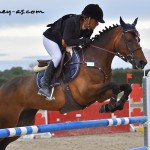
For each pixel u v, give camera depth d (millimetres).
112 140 15078
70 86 9438
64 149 13352
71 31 9367
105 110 9320
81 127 8391
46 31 9875
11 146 13883
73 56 9547
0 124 10422
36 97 9836
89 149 13336
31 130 7664
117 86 8922
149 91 9430
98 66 9438
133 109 17266
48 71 9570
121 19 9602
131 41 9406
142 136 16031
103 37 9711
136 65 9320
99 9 9594
